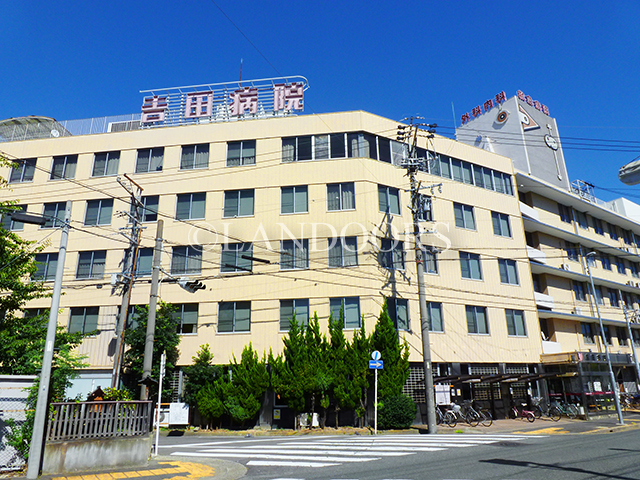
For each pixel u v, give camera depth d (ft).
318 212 84.53
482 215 98.32
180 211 89.30
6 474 33.35
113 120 102.32
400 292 81.97
